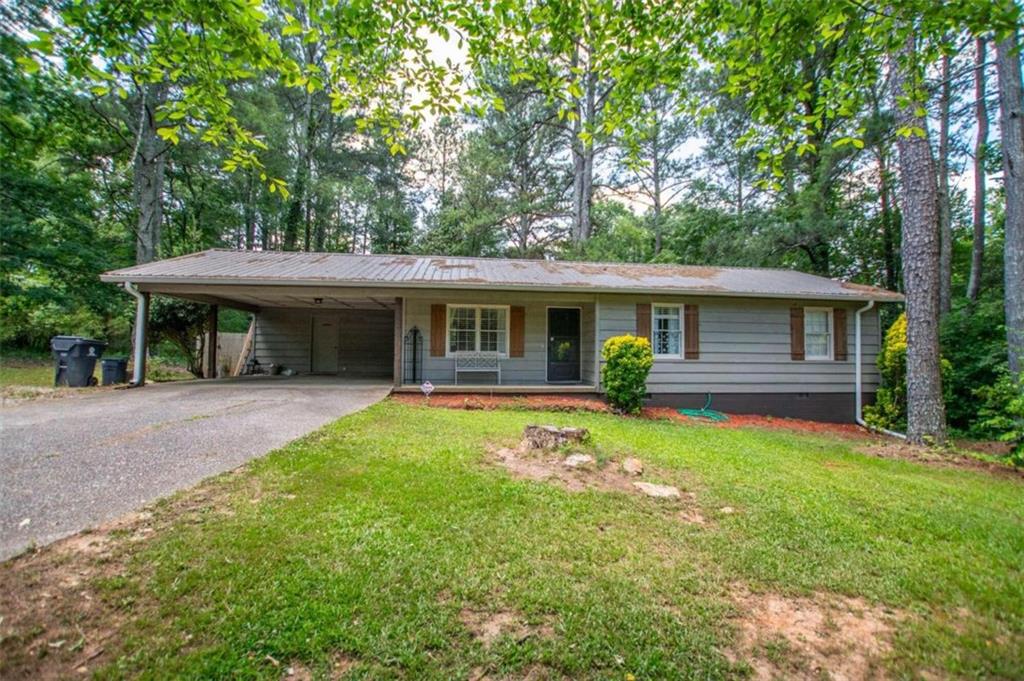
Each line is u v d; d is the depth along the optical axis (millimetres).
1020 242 7926
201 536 2572
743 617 2230
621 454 4809
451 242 19938
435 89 4133
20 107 11141
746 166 15367
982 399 9242
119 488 3184
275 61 3418
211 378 11086
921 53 3471
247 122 15961
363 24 3477
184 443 4332
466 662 1838
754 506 3588
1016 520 3652
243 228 21688
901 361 9047
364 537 2691
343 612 2041
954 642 2119
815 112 3938
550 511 3264
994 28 2926
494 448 4938
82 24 2873
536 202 19859
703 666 1896
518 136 18688
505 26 3684
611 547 2807
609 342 8930
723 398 9922
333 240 24016
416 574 2369
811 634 2139
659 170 20016
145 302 8742
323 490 3324
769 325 10094
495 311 10711
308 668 1755
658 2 3477
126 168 15539
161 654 1754
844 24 3389
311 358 13070
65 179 13820
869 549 2975
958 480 5051
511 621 2092
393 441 4836
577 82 4160
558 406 8656
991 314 10273
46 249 12695
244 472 3588
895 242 14727
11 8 9328
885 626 2225
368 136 22328
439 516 3047
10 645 1742
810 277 11617
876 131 11312
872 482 4523
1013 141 8070
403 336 10227
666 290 9336
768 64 3658
